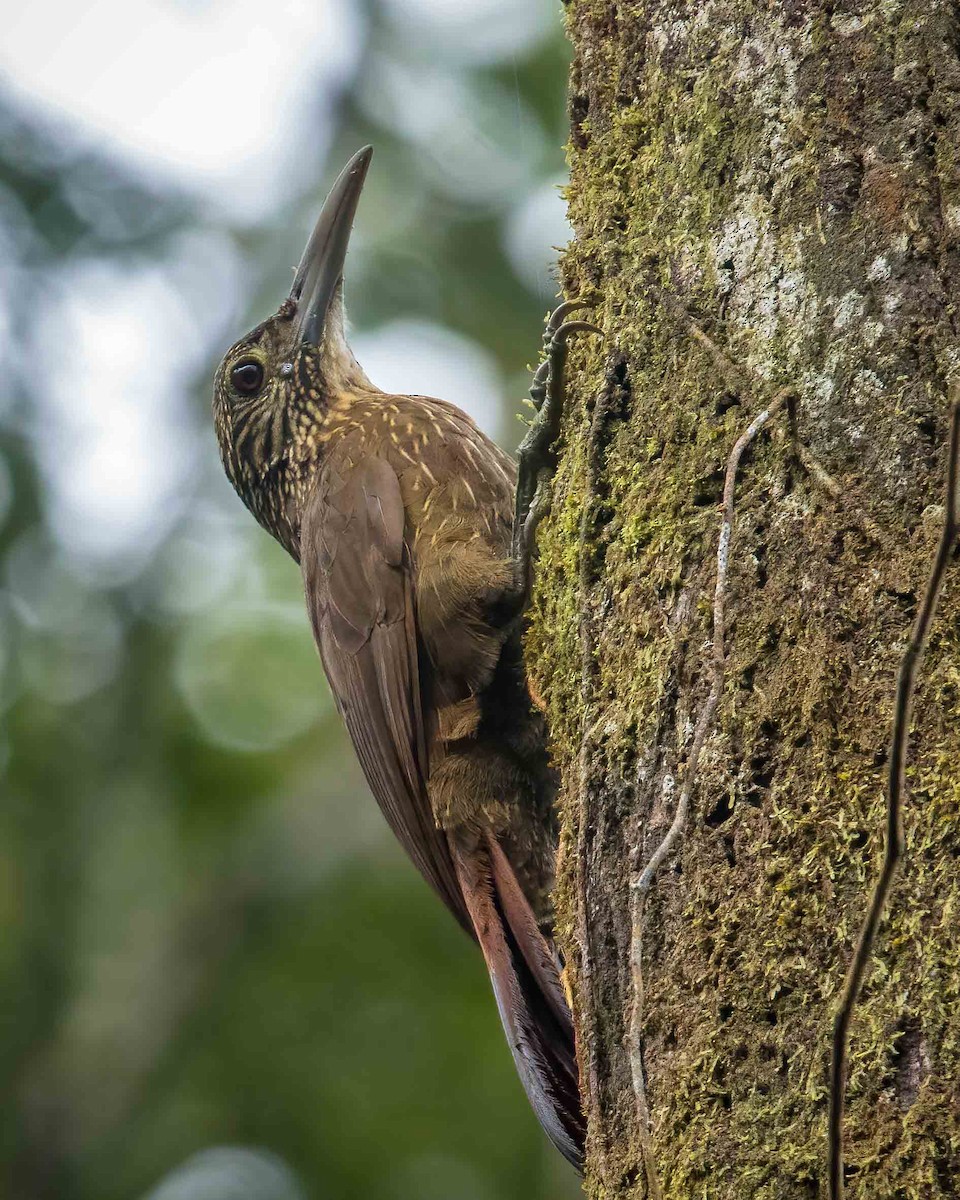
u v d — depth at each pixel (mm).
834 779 4805
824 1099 4555
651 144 6152
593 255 6441
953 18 5207
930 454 4914
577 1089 6785
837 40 5406
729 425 5441
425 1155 14570
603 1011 5406
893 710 4695
